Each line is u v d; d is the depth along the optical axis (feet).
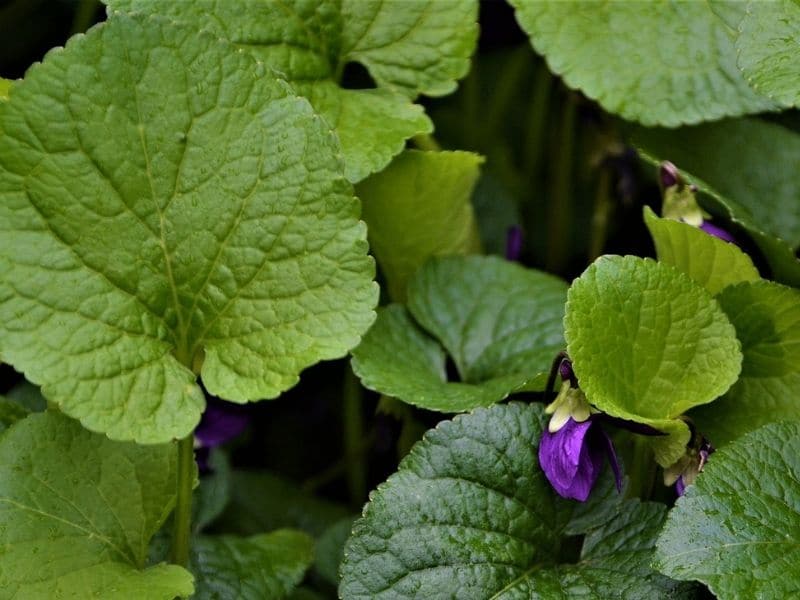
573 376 1.45
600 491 1.48
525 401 1.57
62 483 1.43
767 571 1.37
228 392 1.40
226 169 1.42
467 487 1.45
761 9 1.55
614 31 1.66
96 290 1.39
